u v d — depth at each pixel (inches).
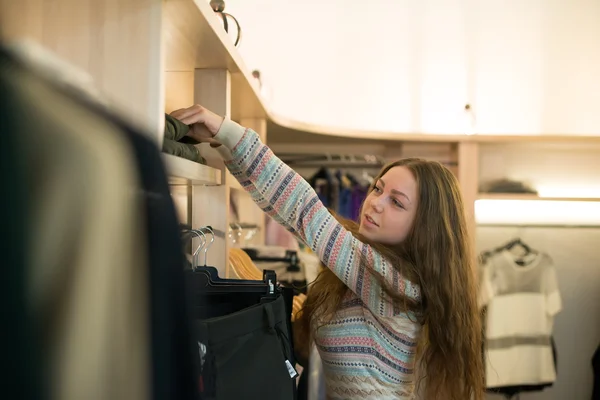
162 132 25.5
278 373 30.8
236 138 37.9
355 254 40.9
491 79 107.3
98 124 12.4
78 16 25.7
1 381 10.7
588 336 102.7
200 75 42.8
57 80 12.4
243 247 73.9
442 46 107.1
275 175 39.5
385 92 106.5
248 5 105.0
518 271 96.1
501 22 106.7
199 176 31.3
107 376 12.3
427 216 43.5
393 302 41.3
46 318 11.5
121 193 12.4
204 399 23.6
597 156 105.7
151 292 12.8
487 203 105.1
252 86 50.9
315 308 46.7
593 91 106.9
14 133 11.3
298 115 105.5
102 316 12.2
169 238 13.2
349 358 42.8
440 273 42.8
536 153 106.2
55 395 11.5
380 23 106.4
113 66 25.6
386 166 48.8
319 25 106.0
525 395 101.7
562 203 105.7
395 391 43.1
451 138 90.9
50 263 11.6
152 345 12.8
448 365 43.1
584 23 106.7
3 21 24.1
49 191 11.6
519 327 94.7
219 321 25.8
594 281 103.0
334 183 92.7
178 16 29.7
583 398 102.2
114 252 12.3
